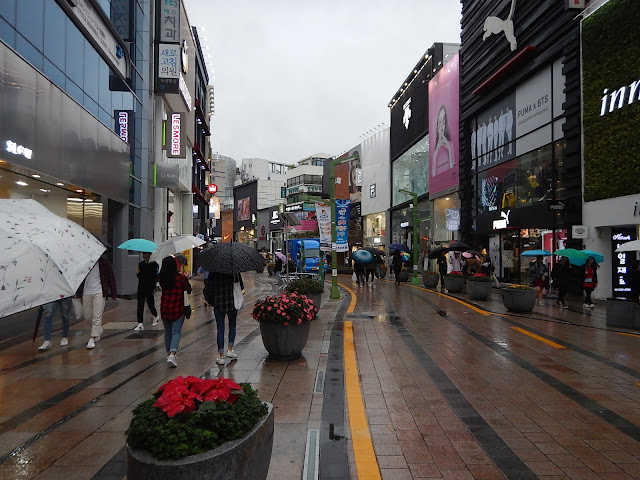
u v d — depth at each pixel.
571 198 17.19
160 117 22.58
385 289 20.98
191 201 34.53
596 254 14.15
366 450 3.85
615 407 5.00
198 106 34.97
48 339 7.65
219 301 6.60
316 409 4.82
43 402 5.00
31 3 10.05
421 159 36.94
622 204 14.77
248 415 2.61
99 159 13.72
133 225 18.83
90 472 3.43
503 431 4.30
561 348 8.12
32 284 3.36
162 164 22.41
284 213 17.58
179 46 21.41
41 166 10.01
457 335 9.30
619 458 3.74
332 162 16.78
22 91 9.16
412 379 6.04
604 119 15.44
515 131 22.25
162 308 6.47
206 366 6.59
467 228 27.59
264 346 7.27
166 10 21.36
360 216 53.56
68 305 7.95
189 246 7.59
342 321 11.04
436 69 33.91
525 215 20.83
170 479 2.21
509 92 22.91
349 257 45.38
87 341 8.39
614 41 15.04
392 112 44.53
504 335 9.38
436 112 32.75
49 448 3.84
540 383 5.91
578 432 4.29
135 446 2.39
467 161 27.81
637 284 12.29
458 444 4.00
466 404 5.06
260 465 2.64
